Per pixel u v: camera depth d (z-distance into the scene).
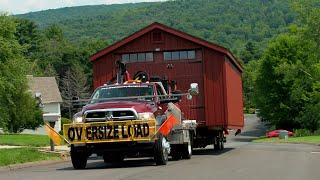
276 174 15.08
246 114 142.88
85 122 17.94
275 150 29.25
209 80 26.66
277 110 87.56
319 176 14.66
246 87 146.50
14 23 63.72
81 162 18.53
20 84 63.38
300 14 65.75
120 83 21.03
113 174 15.62
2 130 67.81
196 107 26.67
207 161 20.31
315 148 32.22
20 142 38.78
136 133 17.67
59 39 162.38
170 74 27.02
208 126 26.48
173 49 26.92
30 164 21.41
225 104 26.50
